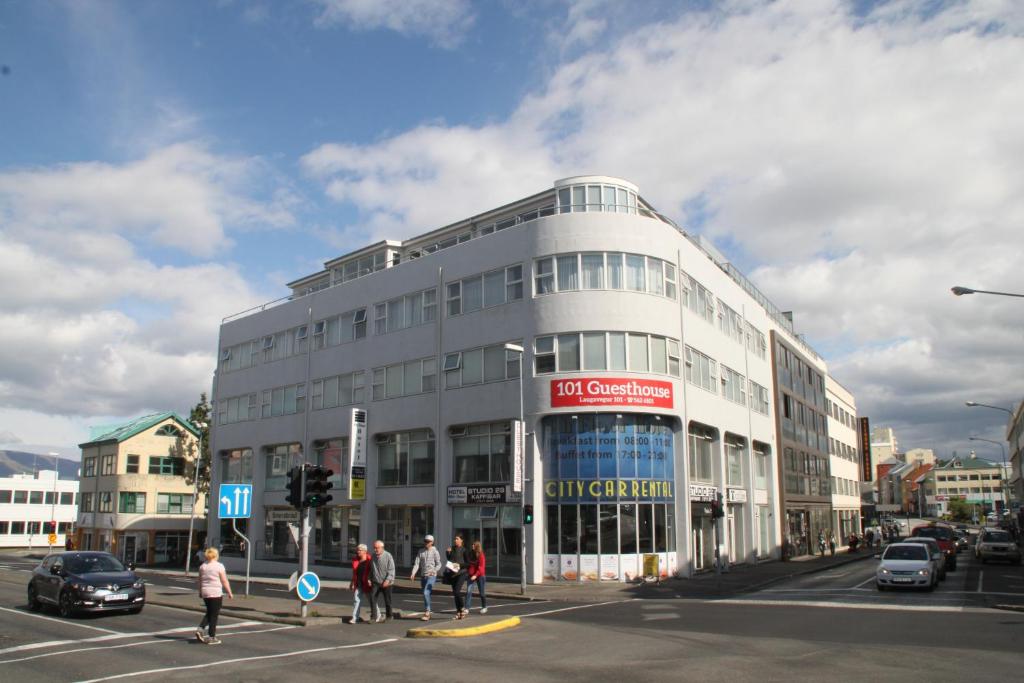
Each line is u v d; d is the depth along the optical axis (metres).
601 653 13.74
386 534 37.59
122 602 20.06
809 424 60.66
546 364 31.45
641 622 18.52
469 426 34.31
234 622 19.20
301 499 19.84
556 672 11.91
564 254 31.94
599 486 30.45
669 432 32.72
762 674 11.48
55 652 14.54
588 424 30.94
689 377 34.72
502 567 32.03
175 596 25.75
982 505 155.38
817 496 60.28
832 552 55.66
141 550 63.53
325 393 42.28
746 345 45.00
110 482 64.88
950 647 14.00
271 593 28.47
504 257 33.69
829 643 14.58
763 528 47.03
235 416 49.16
